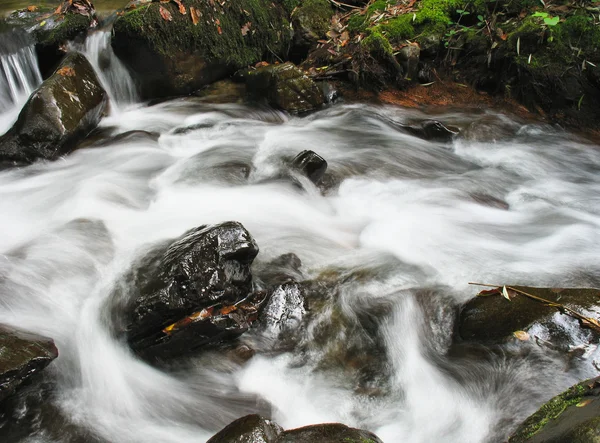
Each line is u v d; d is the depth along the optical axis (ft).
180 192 18.89
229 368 12.51
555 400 9.66
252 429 9.22
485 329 12.58
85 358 12.60
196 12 25.18
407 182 20.47
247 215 17.61
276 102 25.25
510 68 25.80
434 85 27.22
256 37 28.17
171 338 12.30
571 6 26.32
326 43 28.94
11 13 26.30
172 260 12.82
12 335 11.75
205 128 23.76
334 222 17.81
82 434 11.09
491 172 21.47
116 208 17.72
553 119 24.91
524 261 15.61
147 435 11.11
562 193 20.08
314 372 12.57
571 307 12.35
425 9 28.09
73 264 14.78
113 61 25.30
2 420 11.19
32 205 18.12
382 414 11.52
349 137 23.47
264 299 13.66
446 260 15.69
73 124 21.04
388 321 13.61
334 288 14.58
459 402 11.55
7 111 24.23
